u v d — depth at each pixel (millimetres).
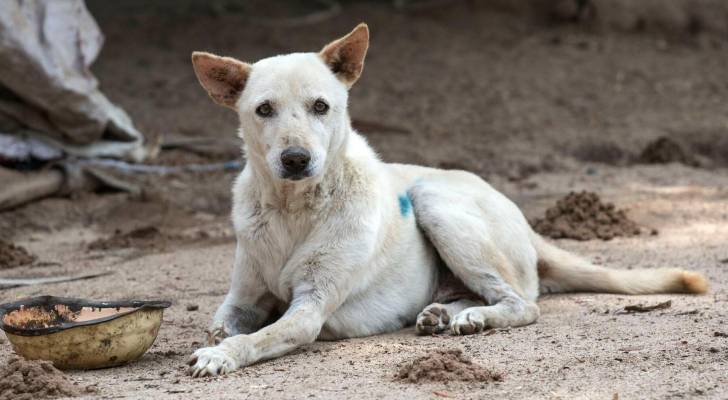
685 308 9117
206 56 8453
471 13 29047
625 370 7094
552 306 9594
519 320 8836
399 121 21422
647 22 28438
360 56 8555
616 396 6406
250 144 8312
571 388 6715
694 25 28531
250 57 25234
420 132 20750
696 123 21562
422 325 8664
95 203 15250
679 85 24438
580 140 20312
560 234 13195
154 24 27766
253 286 8602
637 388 6664
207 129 20203
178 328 9258
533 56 26172
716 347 7586
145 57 25438
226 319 8406
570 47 26984
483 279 9094
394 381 7012
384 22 28312
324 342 8578
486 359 7578
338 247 8297
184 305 10180
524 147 19844
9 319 7812
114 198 15438
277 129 7992
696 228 13539
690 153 19969
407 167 9883
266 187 8273
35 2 15148
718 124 21469
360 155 8688
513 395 6598
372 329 8836
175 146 18250
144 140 17703
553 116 22094
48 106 15109
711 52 27266
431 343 8273
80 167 15562
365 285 8688
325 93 8188
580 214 13570
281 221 8336
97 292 10812
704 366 7113
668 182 17203
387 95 23234
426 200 9305
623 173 18172
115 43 26328
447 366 7051
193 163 17625
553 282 10117
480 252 9094
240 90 8570
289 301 8578
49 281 11320
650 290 9867
